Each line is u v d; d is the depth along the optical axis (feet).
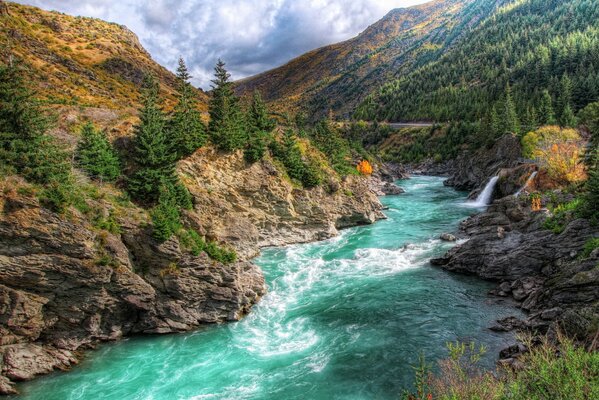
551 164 245.65
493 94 606.55
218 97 187.52
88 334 99.19
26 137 103.60
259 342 102.47
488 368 81.05
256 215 185.37
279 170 198.70
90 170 128.57
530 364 59.11
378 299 123.03
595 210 125.90
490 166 349.82
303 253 177.06
